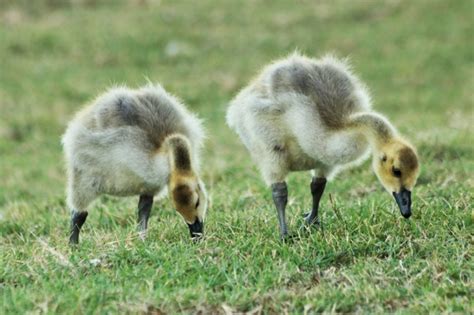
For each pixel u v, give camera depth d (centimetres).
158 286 1101
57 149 2653
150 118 1348
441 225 1261
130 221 1529
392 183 1209
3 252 1291
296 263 1165
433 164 1803
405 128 2320
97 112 1352
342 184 1708
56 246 1320
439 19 3659
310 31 3628
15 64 3375
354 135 1241
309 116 1259
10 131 2780
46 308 1019
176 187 1250
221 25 3716
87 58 3434
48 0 4003
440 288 1060
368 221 1278
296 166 1329
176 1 3981
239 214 1420
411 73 3253
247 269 1145
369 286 1064
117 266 1180
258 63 3366
